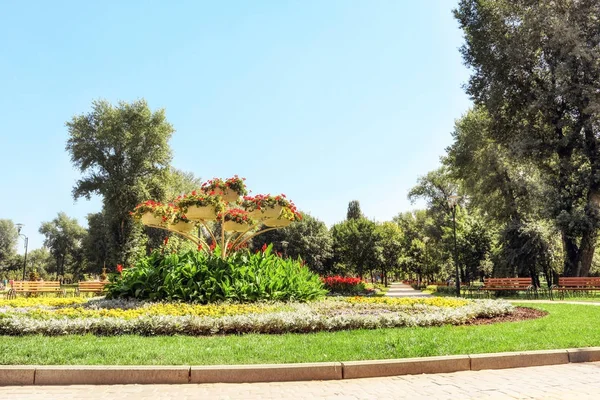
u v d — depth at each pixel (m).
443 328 8.97
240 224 15.12
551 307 13.84
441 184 57.22
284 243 54.16
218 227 45.50
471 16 29.72
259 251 14.84
